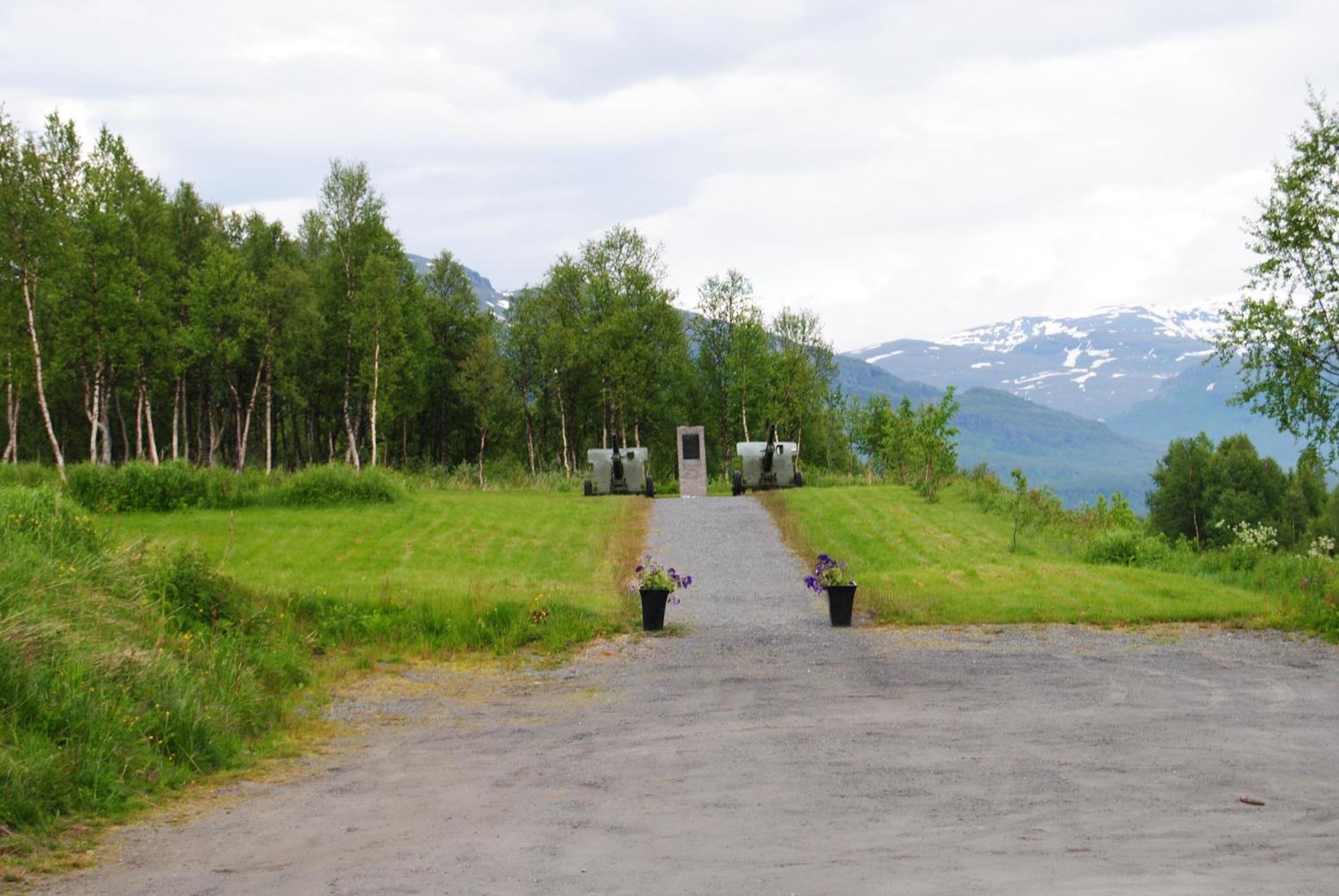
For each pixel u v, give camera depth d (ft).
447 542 90.94
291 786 31.42
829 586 61.46
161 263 171.94
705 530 107.14
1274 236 78.43
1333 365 78.18
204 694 37.86
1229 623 59.11
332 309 197.16
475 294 251.60
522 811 27.22
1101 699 41.06
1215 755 31.58
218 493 107.45
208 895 21.24
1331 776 28.96
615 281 224.12
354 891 20.95
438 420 253.03
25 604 39.70
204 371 204.95
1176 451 300.61
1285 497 285.64
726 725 37.96
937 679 46.11
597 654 54.70
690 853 22.85
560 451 255.09
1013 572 76.48
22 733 30.58
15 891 21.98
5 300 141.08
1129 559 83.61
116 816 27.89
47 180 139.03
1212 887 19.45
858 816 25.63
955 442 128.88
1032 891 19.38
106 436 172.35
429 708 43.19
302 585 66.49
